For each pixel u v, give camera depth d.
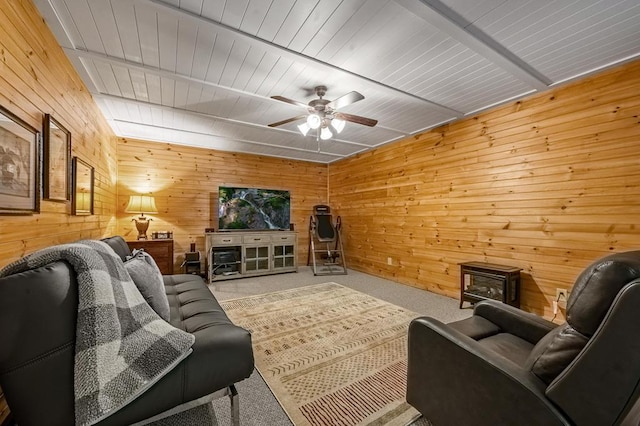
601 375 0.83
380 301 3.54
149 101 3.07
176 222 4.90
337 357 2.13
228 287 4.25
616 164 2.39
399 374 1.91
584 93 2.59
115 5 1.68
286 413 1.52
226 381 1.19
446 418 1.24
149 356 1.06
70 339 0.96
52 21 1.80
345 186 5.97
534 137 2.93
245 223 5.31
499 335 1.66
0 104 1.29
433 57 2.25
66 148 2.10
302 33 1.96
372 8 1.72
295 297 3.70
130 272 1.52
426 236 4.14
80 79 2.54
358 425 1.44
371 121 2.86
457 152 3.70
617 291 0.84
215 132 4.23
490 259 3.31
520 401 0.98
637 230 2.28
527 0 1.66
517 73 2.46
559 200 2.74
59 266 1.01
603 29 1.91
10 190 1.35
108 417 0.96
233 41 2.04
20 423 0.90
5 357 0.86
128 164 4.52
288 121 2.95
